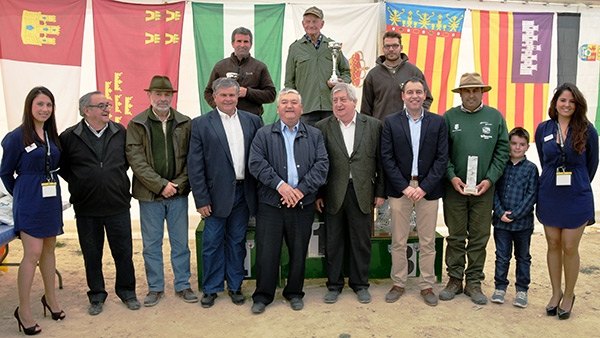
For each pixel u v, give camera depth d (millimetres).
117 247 3891
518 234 3955
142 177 3795
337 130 3932
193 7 5719
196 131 3818
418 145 3877
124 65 5695
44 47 5609
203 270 4090
